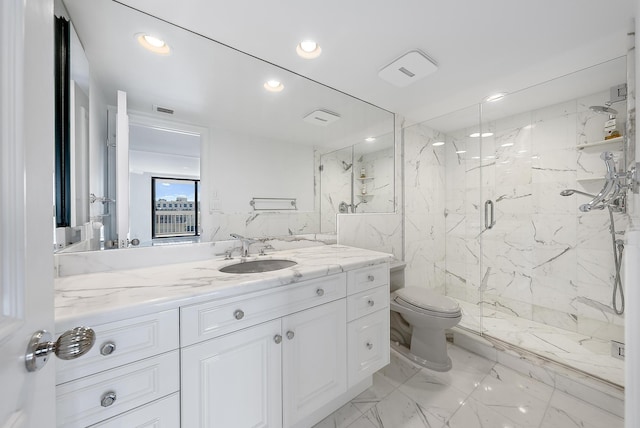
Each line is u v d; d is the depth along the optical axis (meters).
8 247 0.34
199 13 1.09
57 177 0.99
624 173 1.25
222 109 1.39
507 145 2.29
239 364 0.93
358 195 2.03
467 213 2.54
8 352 0.33
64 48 0.99
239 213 1.48
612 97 1.75
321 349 1.18
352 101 1.90
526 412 1.29
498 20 1.12
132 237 1.18
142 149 1.21
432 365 1.64
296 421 1.08
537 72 1.56
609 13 1.08
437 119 2.34
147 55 1.18
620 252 1.73
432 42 1.27
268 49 1.33
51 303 0.46
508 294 2.29
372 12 1.08
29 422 0.39
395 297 1.80
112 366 0.70
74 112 1.02
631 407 0.52
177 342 0.80
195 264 1.26
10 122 0.34
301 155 1.71
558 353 1.66
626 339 0.54
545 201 2.10
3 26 0.33
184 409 0.81
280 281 1.02
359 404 1.35
